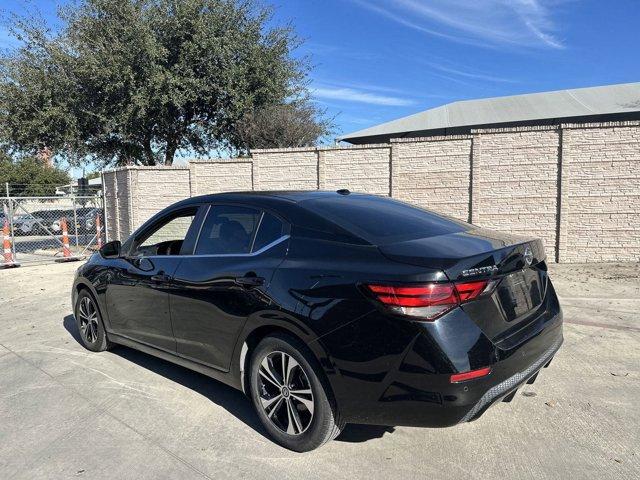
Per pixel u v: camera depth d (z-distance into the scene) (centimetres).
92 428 367
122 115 1680
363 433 352
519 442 334
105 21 1706
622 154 1084
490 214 1184
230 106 1833
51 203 2147
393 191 1266
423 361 274
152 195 1520
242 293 349
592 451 320
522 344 305
